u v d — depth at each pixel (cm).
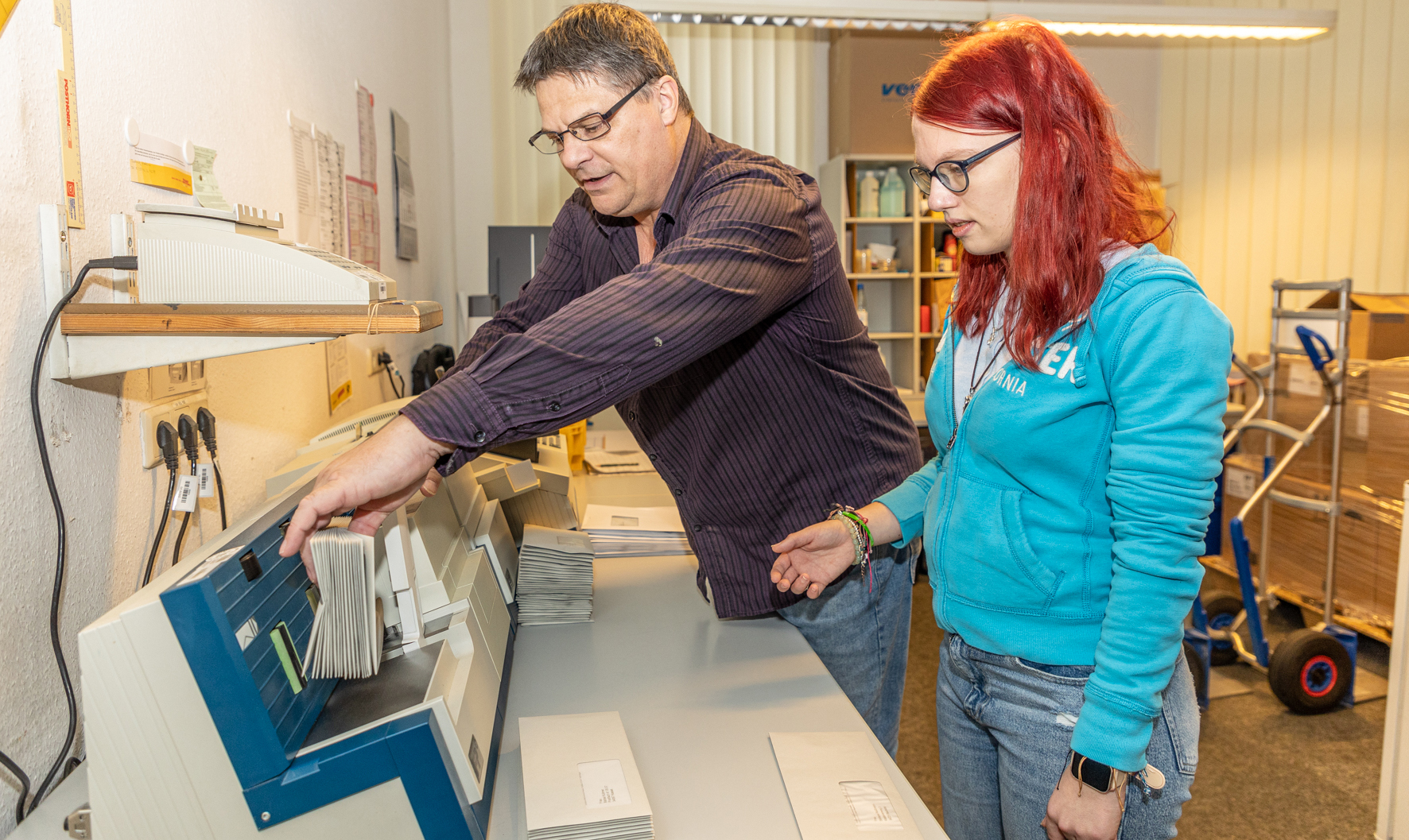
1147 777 84
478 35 395
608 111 97
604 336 78
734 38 418
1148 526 77
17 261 77
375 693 75
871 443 125
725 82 420
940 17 297
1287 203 409
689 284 82
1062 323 82
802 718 98
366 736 67
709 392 116
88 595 89
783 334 112
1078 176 79
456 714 73
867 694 133
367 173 225
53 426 83
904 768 227
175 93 111
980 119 80
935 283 434
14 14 77
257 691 64
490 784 81
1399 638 180
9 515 75
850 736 92
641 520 173
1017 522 89
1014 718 94
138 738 63
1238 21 306
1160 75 474
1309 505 266
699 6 284
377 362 236
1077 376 82
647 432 127
